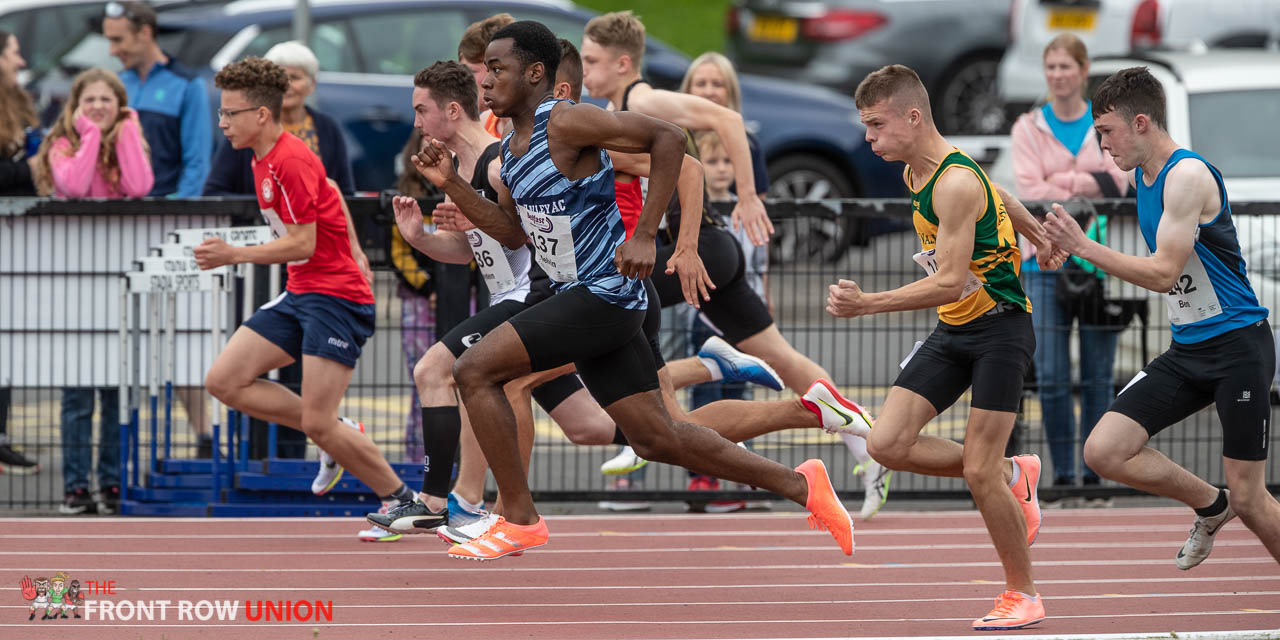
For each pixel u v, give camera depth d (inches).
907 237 1611.7
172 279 1004.6
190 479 1046.4
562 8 1878.7
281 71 885.8
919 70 2241.6
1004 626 737.6
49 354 1047.0
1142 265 726.5
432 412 856.9
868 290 1304.1
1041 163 1139.9
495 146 829.2
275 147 886.4
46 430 1302.9
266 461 1027.3
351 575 866.8
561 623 763.4
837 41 2255.2
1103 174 1126.4
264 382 940.0
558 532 999.6
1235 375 753.6
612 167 736.3
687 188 781.9
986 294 737.0
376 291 1094.4
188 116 1194.0
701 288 786.8
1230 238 748.6
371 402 1346.0
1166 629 754.2
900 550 950.4
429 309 1079.6
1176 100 1435.8
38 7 1905.8
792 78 2281.0
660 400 763.4
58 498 1088.8
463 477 925.8
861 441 1015.6
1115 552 948.6
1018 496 814.5
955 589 848.9
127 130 1082.7
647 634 741.3
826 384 895.7
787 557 930.1
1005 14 2219.5
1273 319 1176.8
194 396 1130.7
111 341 1048.2
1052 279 1085.1
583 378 764.0
